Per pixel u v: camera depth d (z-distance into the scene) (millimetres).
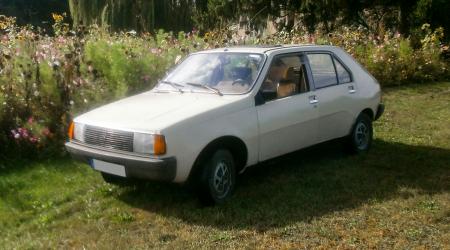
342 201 5383
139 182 6039
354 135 7023
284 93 5938
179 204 5383
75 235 4754
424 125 9094
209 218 5000
